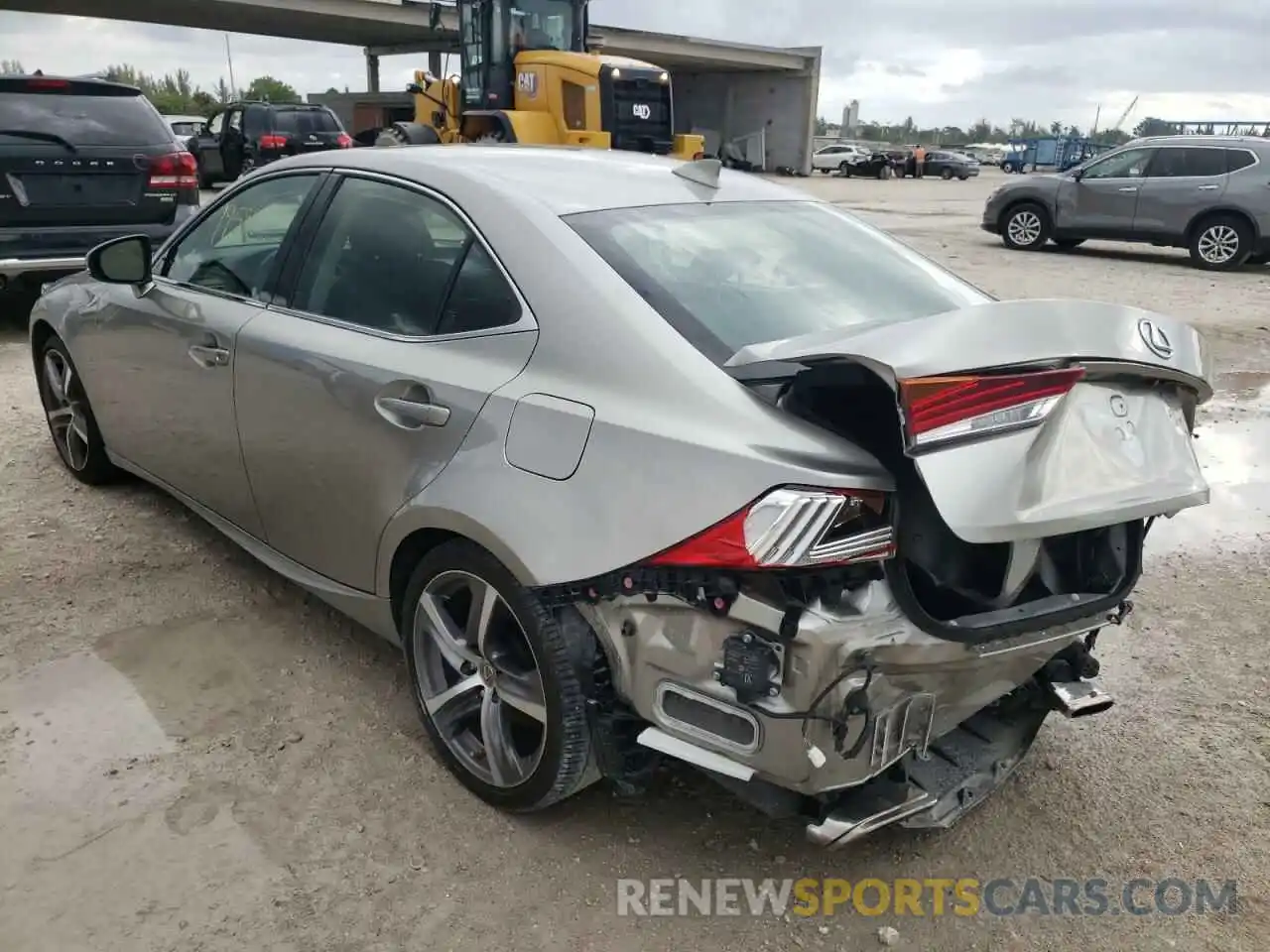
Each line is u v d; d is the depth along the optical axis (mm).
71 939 2340
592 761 2590
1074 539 2586
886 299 2990
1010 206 16672
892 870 2688
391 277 3086
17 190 7402
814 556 2082
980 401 2039
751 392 2303
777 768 2199
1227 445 6402
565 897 2537
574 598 2432
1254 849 2797
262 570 4148
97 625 3684
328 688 3361
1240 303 11555
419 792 2887
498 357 2693
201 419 3744
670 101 16141
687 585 2219
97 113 7801
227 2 28406
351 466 3029
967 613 2344
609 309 2537
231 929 2391
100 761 2947
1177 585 4414
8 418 5984
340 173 3406
